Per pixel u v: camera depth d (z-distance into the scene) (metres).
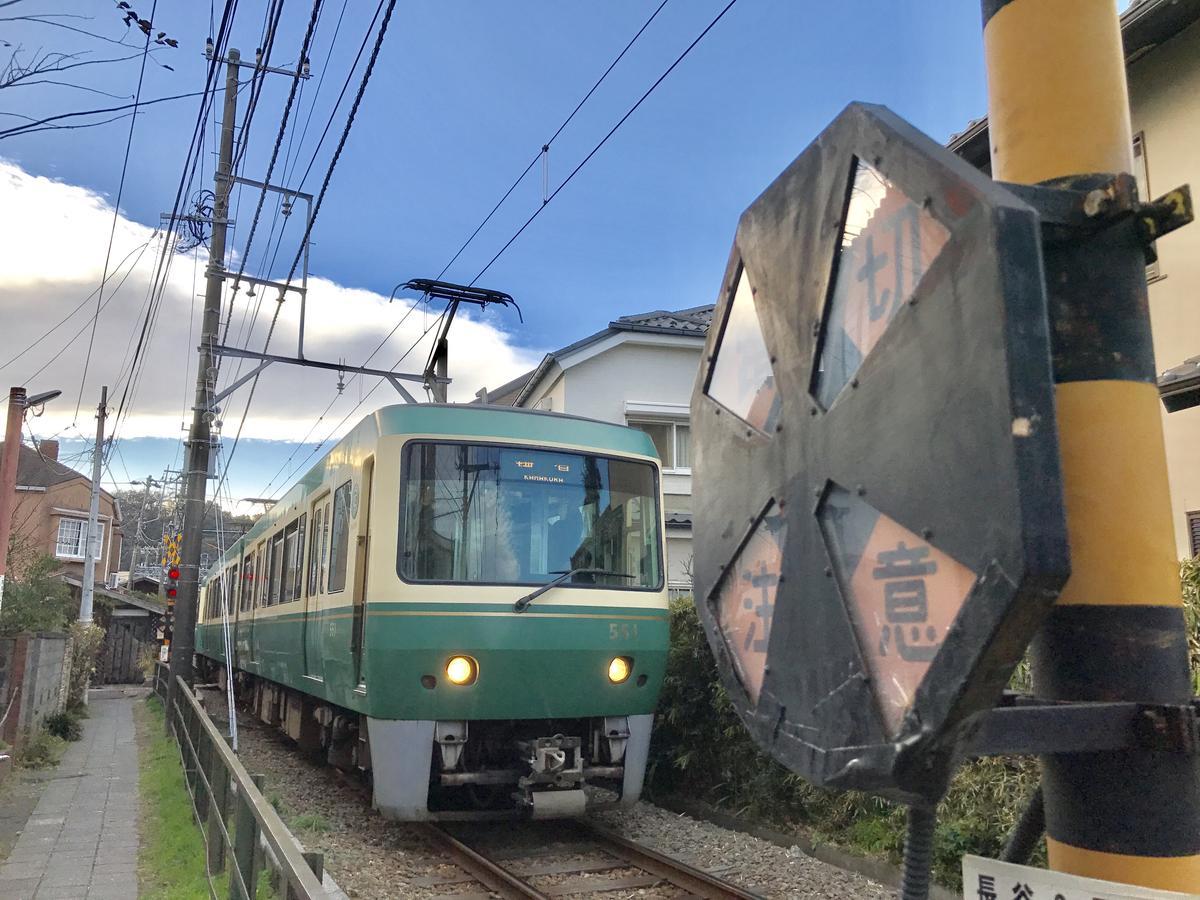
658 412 16.28
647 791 8.91
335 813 7.95
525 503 6.95
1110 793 1.44
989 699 1.11
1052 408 1.06
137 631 30.77
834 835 6.66
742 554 1.66
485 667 6.43
